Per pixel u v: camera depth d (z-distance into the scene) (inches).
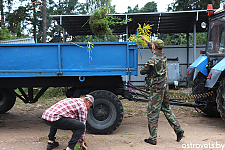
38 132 171.5
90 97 128.5
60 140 147.7
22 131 174.1
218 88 175.0
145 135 159.3
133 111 257.0
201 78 215.2
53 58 163.8
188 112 248.8
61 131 173.2
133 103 312.5
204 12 397.1
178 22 462.6
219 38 197.2
